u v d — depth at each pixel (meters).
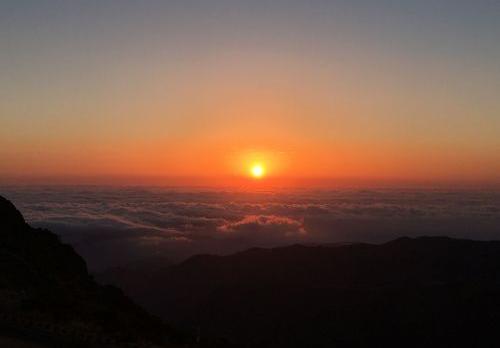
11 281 19.92
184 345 18.69
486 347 45.16
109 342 15.12
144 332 18.34
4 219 29.19
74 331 15.20
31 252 26.50
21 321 14.99
